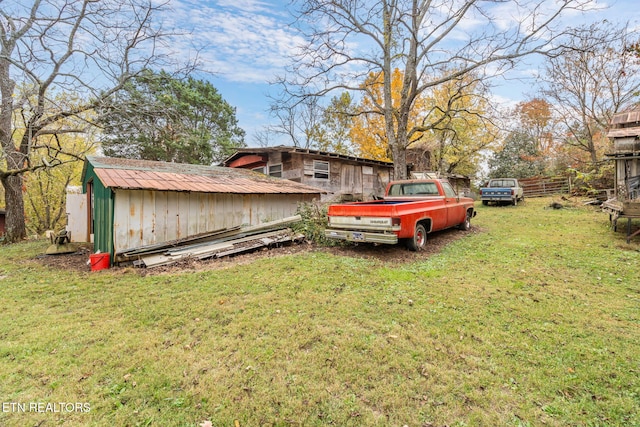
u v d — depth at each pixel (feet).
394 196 28.96
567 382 8.09
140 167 27.91
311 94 45.60
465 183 83.71
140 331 11.35
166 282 17.26
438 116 72.59
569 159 77.10
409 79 42.19
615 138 36.29
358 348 9.83
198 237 25.07
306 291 15.06
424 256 21.56
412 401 7.48
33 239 42.19
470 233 29.78
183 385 8.20
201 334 10.99
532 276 17.04
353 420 6.92
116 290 16.15
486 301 13.62
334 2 39.55
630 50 29.96
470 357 9.29
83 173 34.50
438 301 13.69
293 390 7.91
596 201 47.96
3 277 19.45
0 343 10.44
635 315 12.01
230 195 28.60
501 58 37.88
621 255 20.48
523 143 95.71
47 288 16.70
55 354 9.76
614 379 8.18
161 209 24.25
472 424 6.77
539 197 66.59
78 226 33.01
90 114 41.60
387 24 41.63
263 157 50.96
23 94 35.53
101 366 9.09
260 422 6.92
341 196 51.16
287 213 33.32
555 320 11.68
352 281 16.53
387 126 43.37
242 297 14.49
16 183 40.24
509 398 7.54
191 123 62.80
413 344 10.07
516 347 9.83
